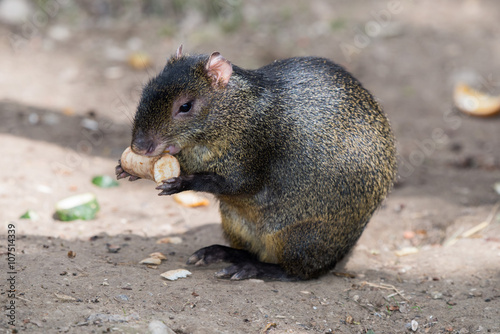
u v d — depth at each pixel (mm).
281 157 9180
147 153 8625
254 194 9297
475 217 11945
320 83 9398
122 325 6910
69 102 17172
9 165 12898
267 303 8180
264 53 20516
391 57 20656
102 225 11125
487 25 22812
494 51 20922
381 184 9578
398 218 12211
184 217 12000
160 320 7223
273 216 9336
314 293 8750
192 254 9953
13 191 11867
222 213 9953
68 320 6934
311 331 7625
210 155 9016
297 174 9156
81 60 19969
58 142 14625
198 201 12586
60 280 7996
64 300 7441
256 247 9875
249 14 23797
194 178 8742
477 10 23984
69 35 21828
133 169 8828
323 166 9102
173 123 8703
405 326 8055
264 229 9445
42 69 19250
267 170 9211
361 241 11312
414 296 8914
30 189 12078
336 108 9250
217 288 8477
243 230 9875
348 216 9328
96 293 7773
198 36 21672
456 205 12586
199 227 11562
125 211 11945
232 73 8992
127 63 19766
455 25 22922
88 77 18828
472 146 15781
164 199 12766
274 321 7699
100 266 8734
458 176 14117
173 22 23047
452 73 19641
